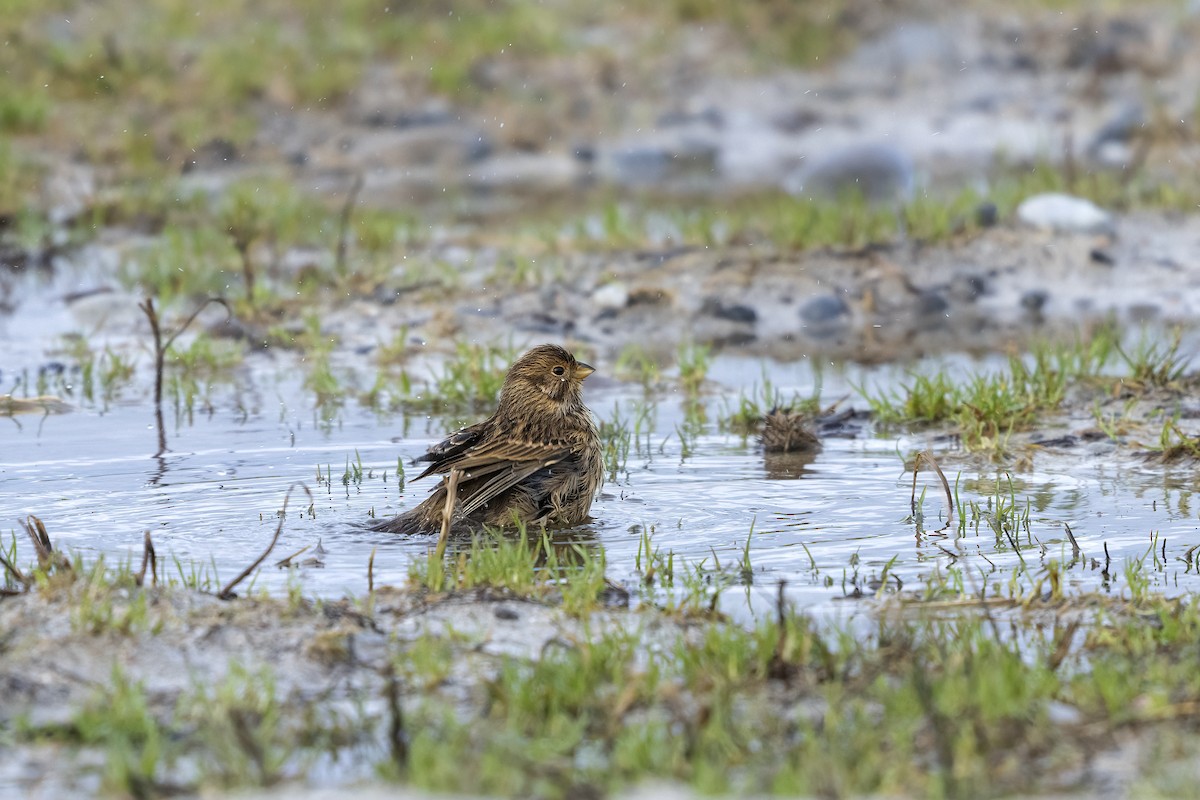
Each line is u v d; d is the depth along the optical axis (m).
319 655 8.80
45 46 32.16
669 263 22.58
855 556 11.09
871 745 7.30
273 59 32.59
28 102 29.72
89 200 26.06
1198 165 27.55
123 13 34.16
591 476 12.50
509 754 7.28
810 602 10.02
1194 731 7.46
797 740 7.61
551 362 12.71
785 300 21.31
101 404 16.64
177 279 22.09
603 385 17.62
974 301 21.50
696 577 10.59
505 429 12.63
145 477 13.47
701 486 13.30
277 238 24.19
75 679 8.39
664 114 32.69
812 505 12.58
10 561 10.62
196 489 13.04
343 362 18.77
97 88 31.00
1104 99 32.88
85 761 7.51
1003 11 36.12
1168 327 19.75
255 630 9.07
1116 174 27.34
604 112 32.59
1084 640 9.13
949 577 10.56
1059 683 8.18
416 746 7.36
